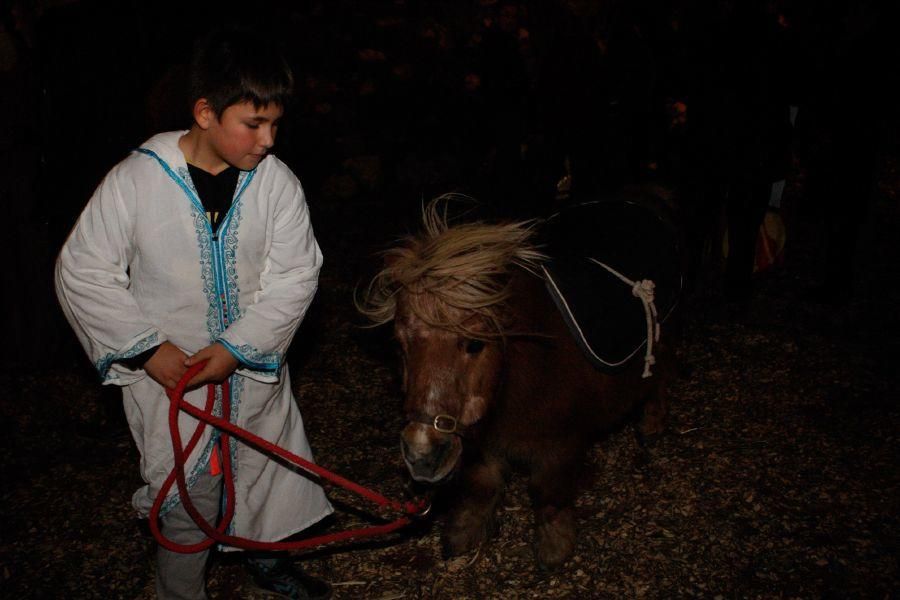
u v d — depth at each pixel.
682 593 2.96
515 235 2.50
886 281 5.55
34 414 4.18
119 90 3.86
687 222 4.16
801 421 4.00
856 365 4.50
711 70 4.82
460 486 3.14
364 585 3.05
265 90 2.09
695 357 4.63
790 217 6.41
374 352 4.79
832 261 5.11
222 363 2.28
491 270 2.32
